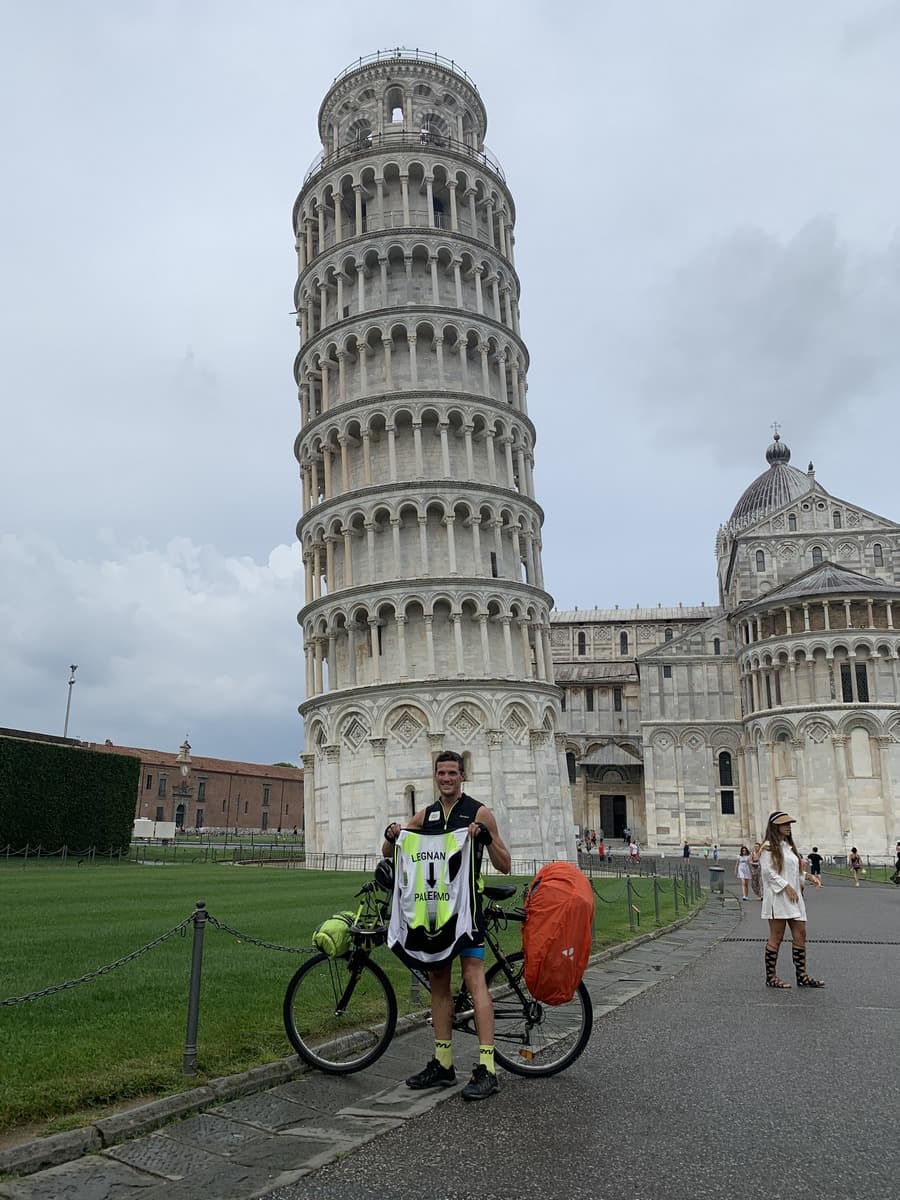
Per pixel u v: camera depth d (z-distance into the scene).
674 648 94.88
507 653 58.12
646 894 36.84
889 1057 10.80
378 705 56.19
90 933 19.14
